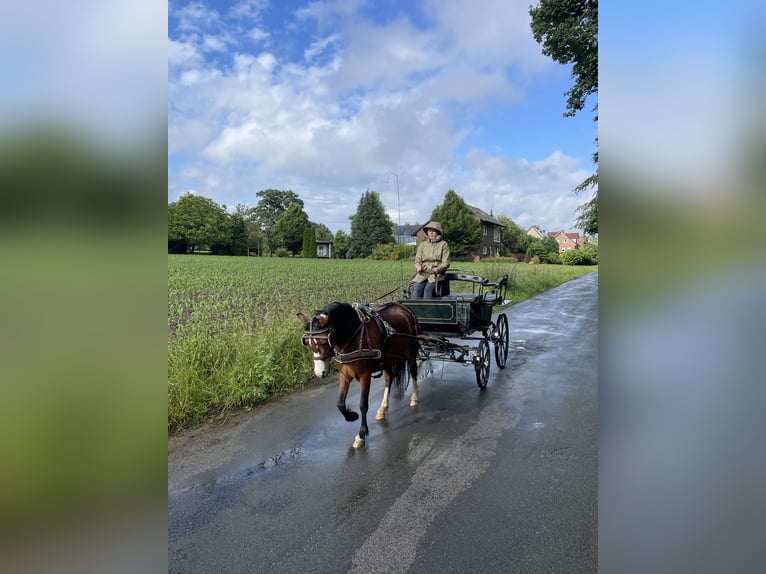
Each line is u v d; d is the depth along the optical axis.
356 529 3.10
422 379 6.86
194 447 4.46
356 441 4.39
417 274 7.02
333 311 4.26
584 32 13.49
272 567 2.76
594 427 4.76
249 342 6.63
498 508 3.28
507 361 7.83
